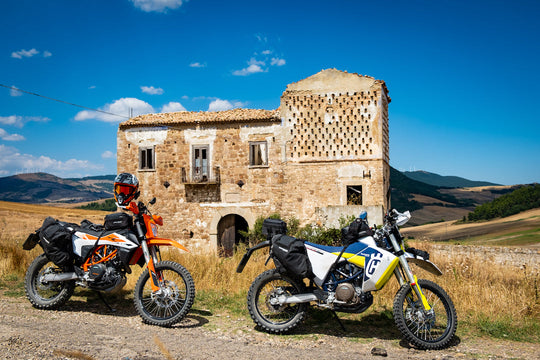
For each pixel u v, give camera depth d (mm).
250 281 7637
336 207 18172
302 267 5062
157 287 5355
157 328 5031
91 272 5535
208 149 23703
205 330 5055
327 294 5062
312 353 4340
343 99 22359
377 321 5668
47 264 6102
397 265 5211
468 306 6156
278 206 22656
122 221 5750
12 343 3891
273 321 5285
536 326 5445
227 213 23250
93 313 5629
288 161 22688
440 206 167625
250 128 23312
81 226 6020
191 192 23812
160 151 24344
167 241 5562
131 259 5688
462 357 4414
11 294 6402
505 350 4641
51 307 5727
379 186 21656
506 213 96500
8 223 29000
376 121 21969
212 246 23250
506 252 22188
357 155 22000
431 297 5555
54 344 3979
